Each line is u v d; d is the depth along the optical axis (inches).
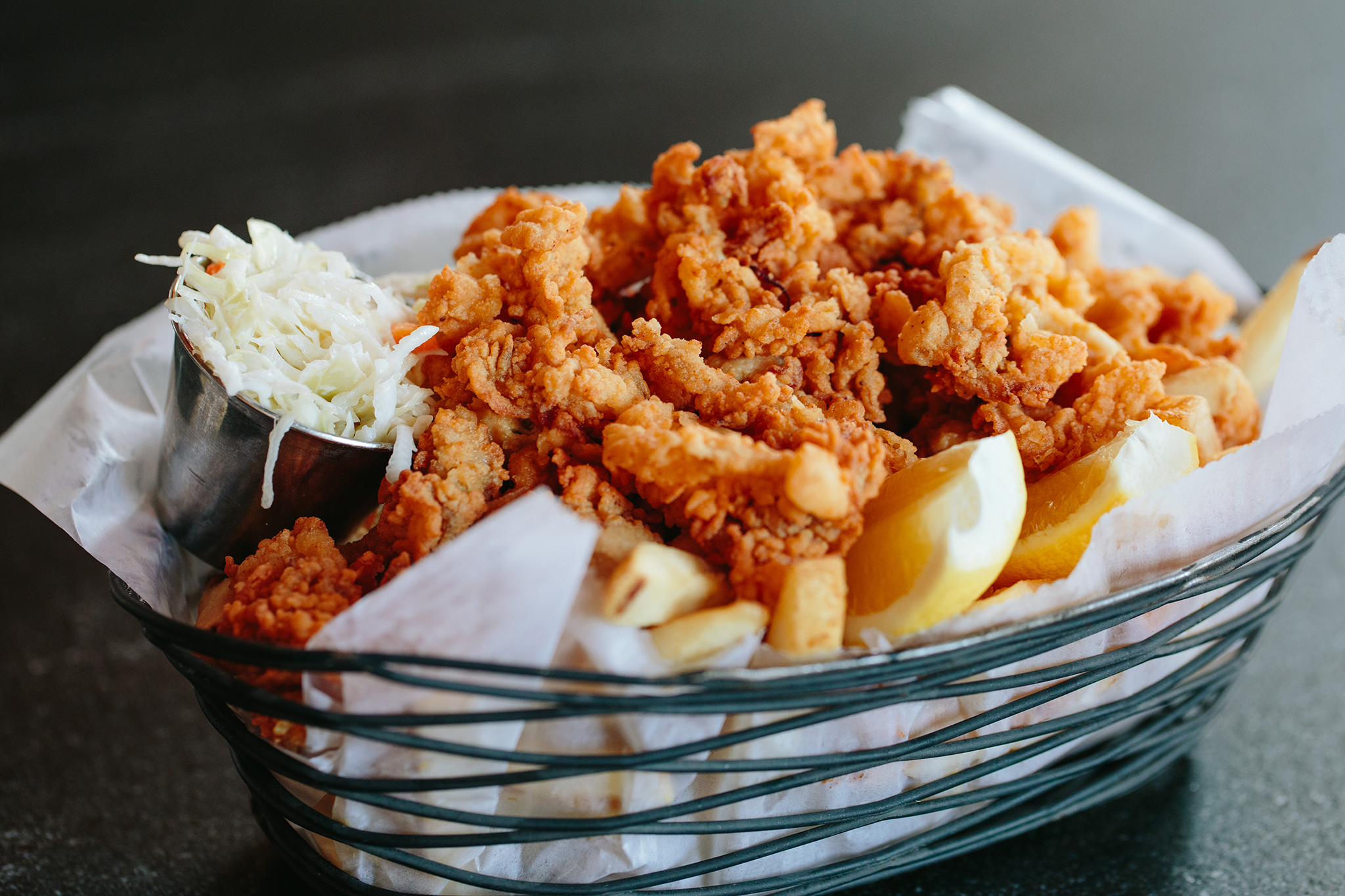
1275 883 16.7
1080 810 17.2
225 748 18.4
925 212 17.3
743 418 14.9
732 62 37.8
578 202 16.1
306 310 15.4
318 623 13.8
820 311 15.6
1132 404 15.6
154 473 16.8
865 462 14.2
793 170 16.6
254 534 15.8
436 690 13.0
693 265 15.9
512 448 15.3
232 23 39.2
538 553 12.8
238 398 14.8
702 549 14.4
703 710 12.9
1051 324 16.1
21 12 39.3
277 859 17.1
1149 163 32.9
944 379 15.7
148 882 16.8
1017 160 21.1
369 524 16.0
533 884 13.9
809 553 14.0
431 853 14.0
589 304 15.7
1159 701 15.5
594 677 12.7
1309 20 40.5
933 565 13.8
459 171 32.0
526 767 13.8
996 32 40.0
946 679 13.5
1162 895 16.6
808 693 13.1
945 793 15.1
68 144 32.8
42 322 26.2
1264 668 19.7
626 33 39.4
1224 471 14.5
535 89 36.1
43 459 16.2
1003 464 14.2
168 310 15.4
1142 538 14.5
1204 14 41.0
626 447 14.4
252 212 30.0
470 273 15.8
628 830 13.5
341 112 34.6
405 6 40.4
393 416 15.3
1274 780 18.0
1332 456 15.1
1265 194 31.6
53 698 18.9
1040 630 13.5
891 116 35.1
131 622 20.1
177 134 33.3
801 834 14.2
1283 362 15.7
